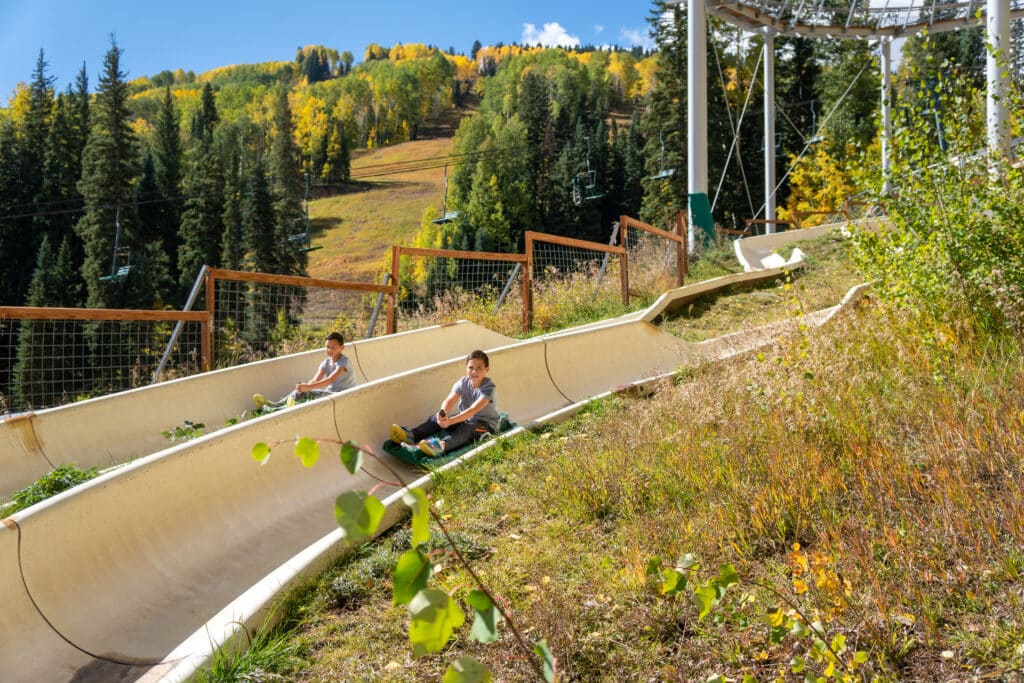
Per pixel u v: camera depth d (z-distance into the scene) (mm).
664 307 15047
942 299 7340
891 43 37844
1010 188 7258
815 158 61125
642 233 21359
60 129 94562
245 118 194125
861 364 6926
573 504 5812
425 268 16094
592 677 3768
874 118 7871
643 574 4461
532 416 9461
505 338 14102
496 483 6641
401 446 7676
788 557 4422
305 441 1602
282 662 4082
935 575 3998
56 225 89438
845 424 5832
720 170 65750
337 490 7016
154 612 4844
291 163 117125
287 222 94312
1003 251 7141
